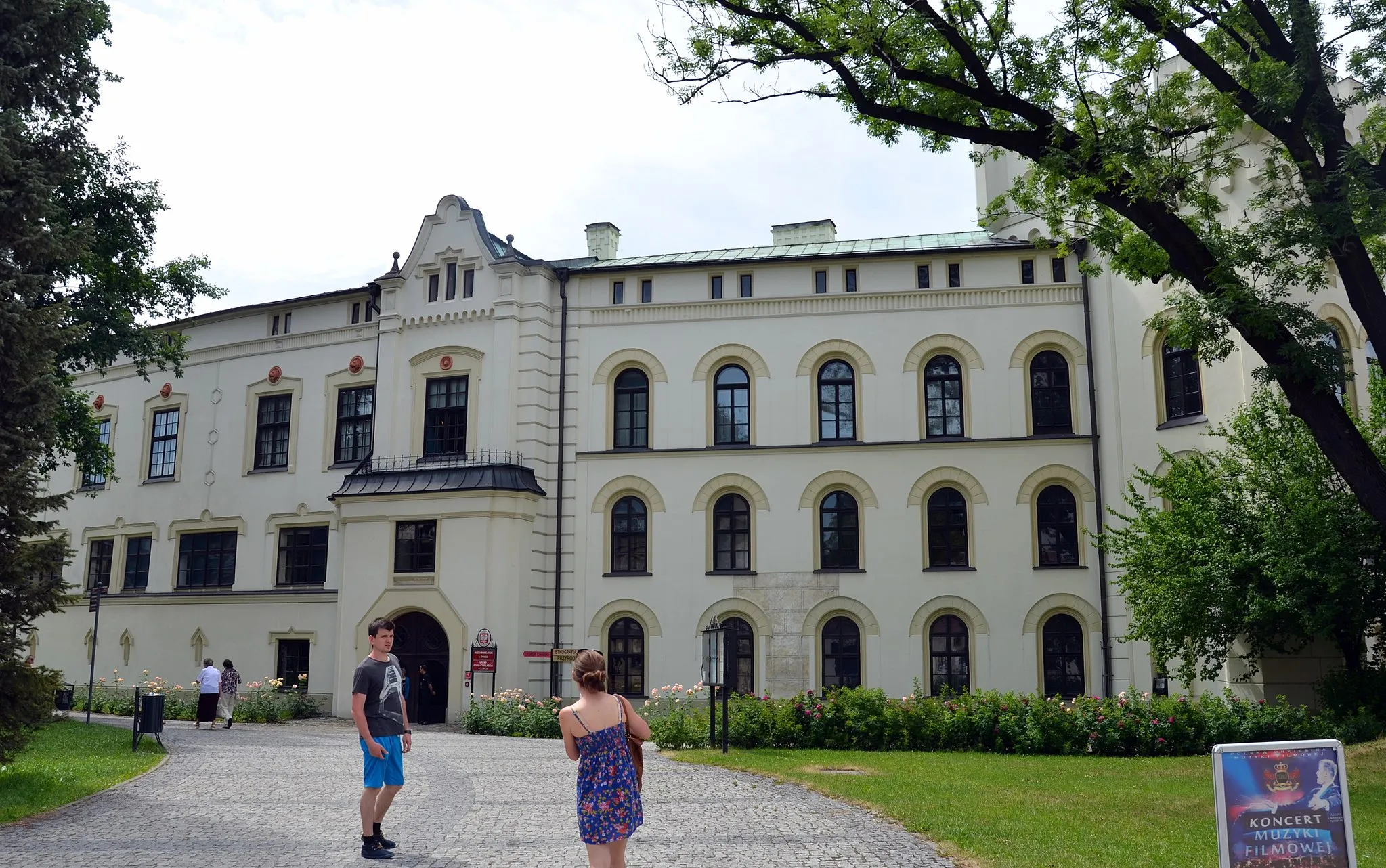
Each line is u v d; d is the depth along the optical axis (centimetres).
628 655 3123
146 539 3841
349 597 3188
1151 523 2278
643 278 3291
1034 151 1692
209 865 1026
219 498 3697
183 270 3023
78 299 2697
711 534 3127
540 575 3155
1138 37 1661
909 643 2978
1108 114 1728
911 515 3028
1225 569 2111
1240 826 763
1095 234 1811
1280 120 1562
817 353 3155
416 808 1386
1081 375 3016
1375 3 1499
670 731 2200
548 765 1892
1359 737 2036
